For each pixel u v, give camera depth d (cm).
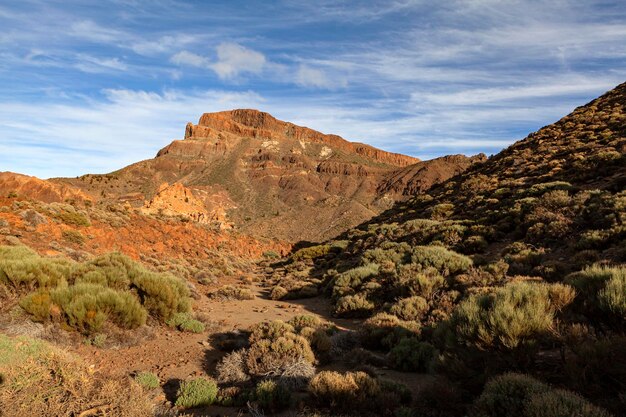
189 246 3512
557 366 512
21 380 467
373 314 1373
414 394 620
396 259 2042
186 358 873
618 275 536
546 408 361
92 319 877
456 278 1325
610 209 1464
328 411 558
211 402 619
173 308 1174
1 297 912
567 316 569
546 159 3008
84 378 503
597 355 437
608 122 3328
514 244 1578
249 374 747
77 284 1003
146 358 850
